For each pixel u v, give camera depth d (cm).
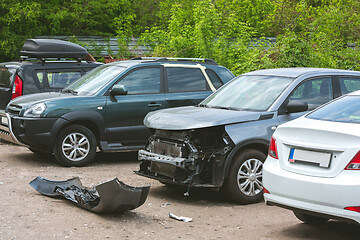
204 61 1168
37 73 1205
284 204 580
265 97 813
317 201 547
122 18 2764
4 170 942
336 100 665
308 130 573
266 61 1700
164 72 1097
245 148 769
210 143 762
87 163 1027
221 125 746
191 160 736
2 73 1248
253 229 647
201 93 1119
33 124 982
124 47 2439
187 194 735
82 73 1262
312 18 2283
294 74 840
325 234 629
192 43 2031
